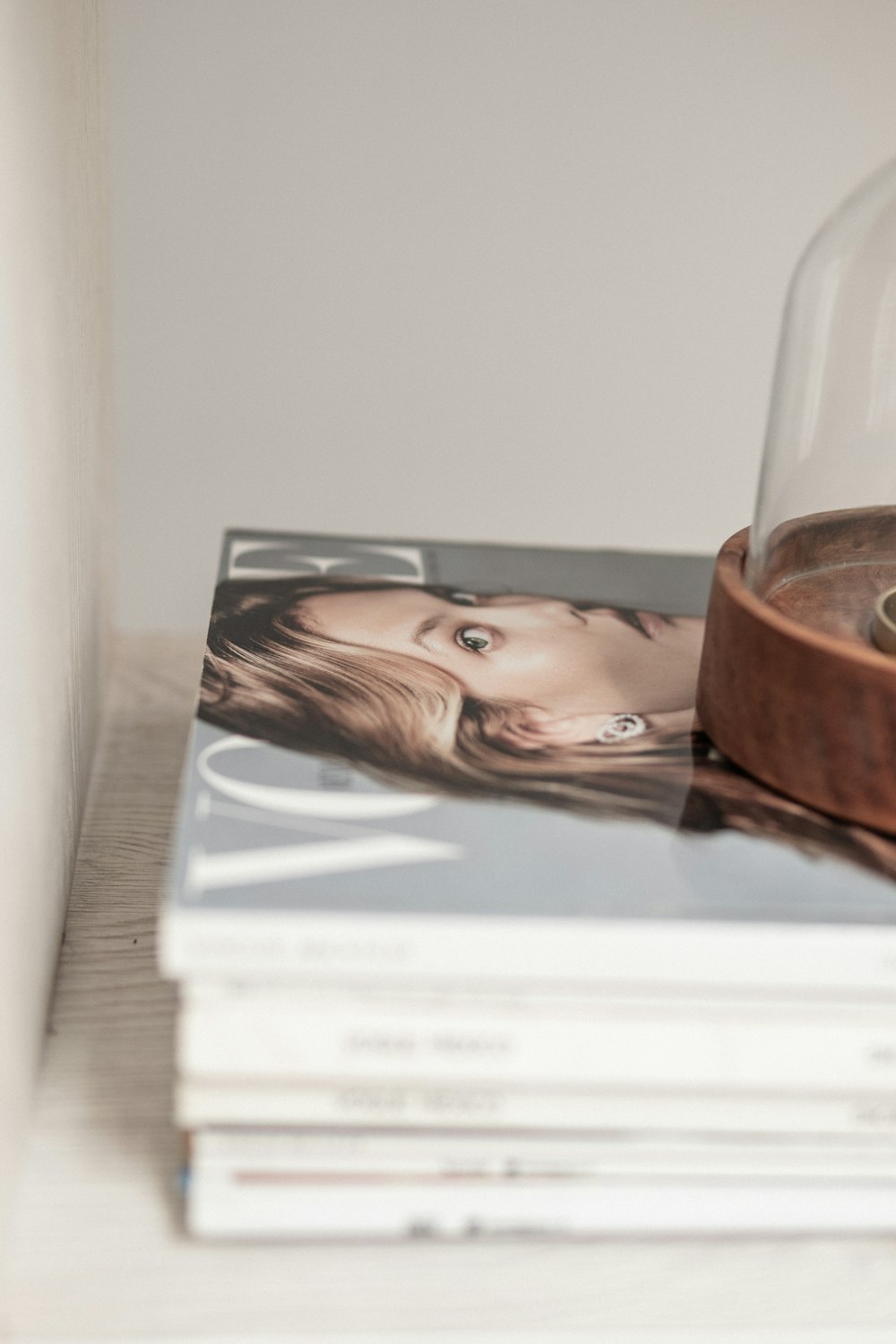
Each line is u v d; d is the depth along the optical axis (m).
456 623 0.53
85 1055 0.44
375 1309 0.39
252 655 0.49
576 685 0.49
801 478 0.49
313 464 0.76
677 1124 0.40
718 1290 0.40
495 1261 0.40
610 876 0.40
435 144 0.70
